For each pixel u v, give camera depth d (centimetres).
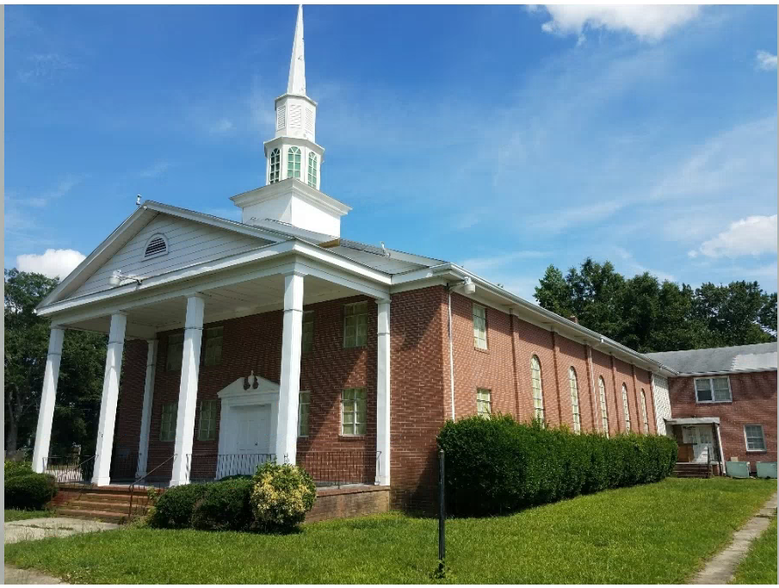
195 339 1638
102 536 1149
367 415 1720
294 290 1468
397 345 1723
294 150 2562
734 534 1227
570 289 5825
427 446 1591
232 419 2006
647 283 5297
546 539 1112
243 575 841
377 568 886
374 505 1551
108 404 1783
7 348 5322
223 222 1673
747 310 6297
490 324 1922
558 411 2272
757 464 3081
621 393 3084
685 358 3997
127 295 1836
